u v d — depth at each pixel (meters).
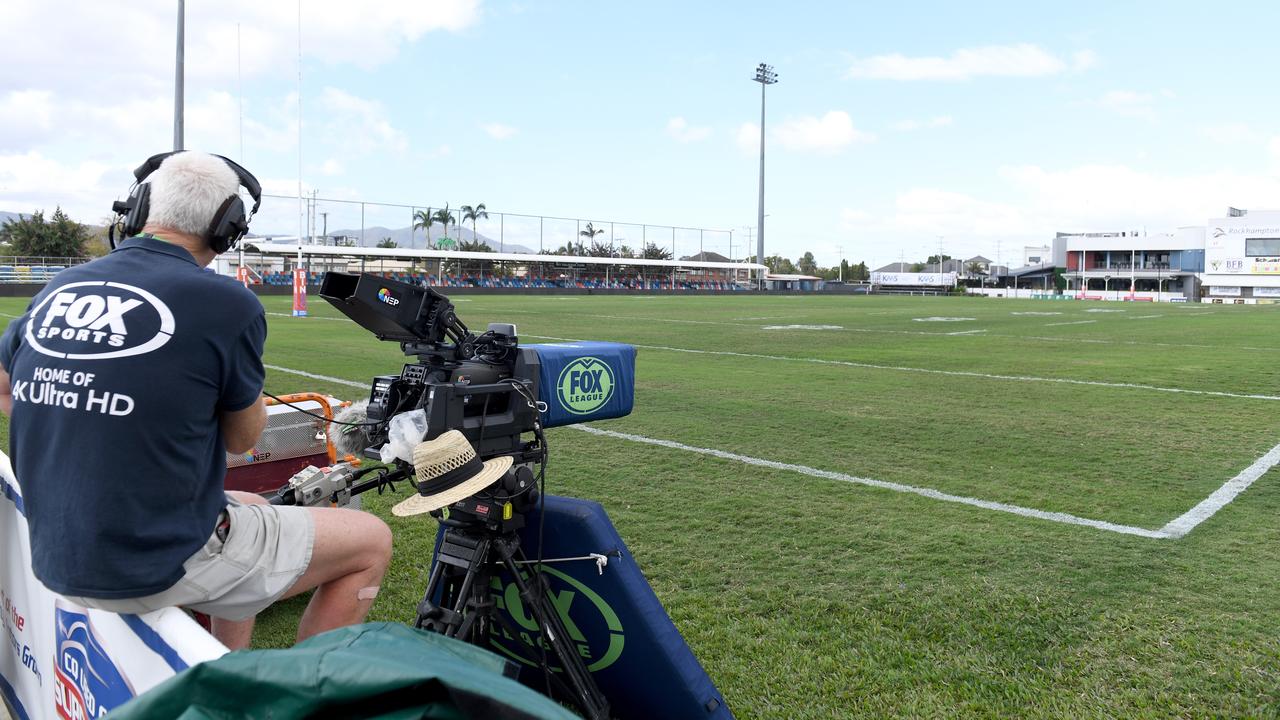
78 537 1.64
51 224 50.56
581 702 2.38
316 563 2.01
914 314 28.47
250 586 1.87
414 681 1.14
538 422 2.30
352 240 57.47
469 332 2.19
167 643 1.56
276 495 2.23
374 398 2.24
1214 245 69.94
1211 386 10.05
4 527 2.59
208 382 1.72
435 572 2.34
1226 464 6.00
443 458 1.96
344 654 1.21
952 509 4.86
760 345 15.58
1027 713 2.66
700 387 9.82
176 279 1.72
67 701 2.19
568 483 5.41
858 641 3.16
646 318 24.67
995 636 3.20
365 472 2.31
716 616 3.37
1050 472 5.76
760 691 2.80
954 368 11.87
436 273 56.81
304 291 22.84
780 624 3.30
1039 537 4.36
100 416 1.63
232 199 1.90
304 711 1.19
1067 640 3.16
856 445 6.61
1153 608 3.45
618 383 2.62
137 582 1.66
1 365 1.91
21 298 30.36
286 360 11.97
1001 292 82.81
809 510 4.83
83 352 1.66
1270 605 3.48
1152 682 2.85
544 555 2.45
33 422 1.69
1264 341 17.02
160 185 1.83
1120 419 7.78
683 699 2.43
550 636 2.33
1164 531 4.48
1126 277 79.31
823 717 2.65
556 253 66.31
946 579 3.76
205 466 1.76
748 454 6.27
